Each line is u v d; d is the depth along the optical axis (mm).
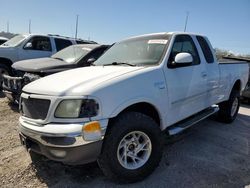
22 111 3676
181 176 3791
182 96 4363
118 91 3381
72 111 3145
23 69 6758
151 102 3744
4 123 5809
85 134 3090
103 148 3314
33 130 3279
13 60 9453
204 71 4969
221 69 5637
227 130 5988
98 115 3195
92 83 3355
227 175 3863
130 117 3463
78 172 3812
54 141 3115
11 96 6891
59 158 3164
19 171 3805
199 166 4109
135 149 3598
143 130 3559
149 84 3744
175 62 4082
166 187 3510
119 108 3346
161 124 4023
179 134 5406
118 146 3361
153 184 3570
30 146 3471
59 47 10539
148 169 3646
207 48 5312
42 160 4074
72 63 7082
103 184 3541
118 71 3773
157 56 4234
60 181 3598
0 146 4609
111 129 3324
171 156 4438
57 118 3182
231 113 6477
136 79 3625
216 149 4820
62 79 3699
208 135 5570
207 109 5508
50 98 3248
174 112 4273
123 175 3443
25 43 9766
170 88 4074
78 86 3312
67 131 3070
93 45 8062
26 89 3672
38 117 3359
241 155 4598
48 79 3852
